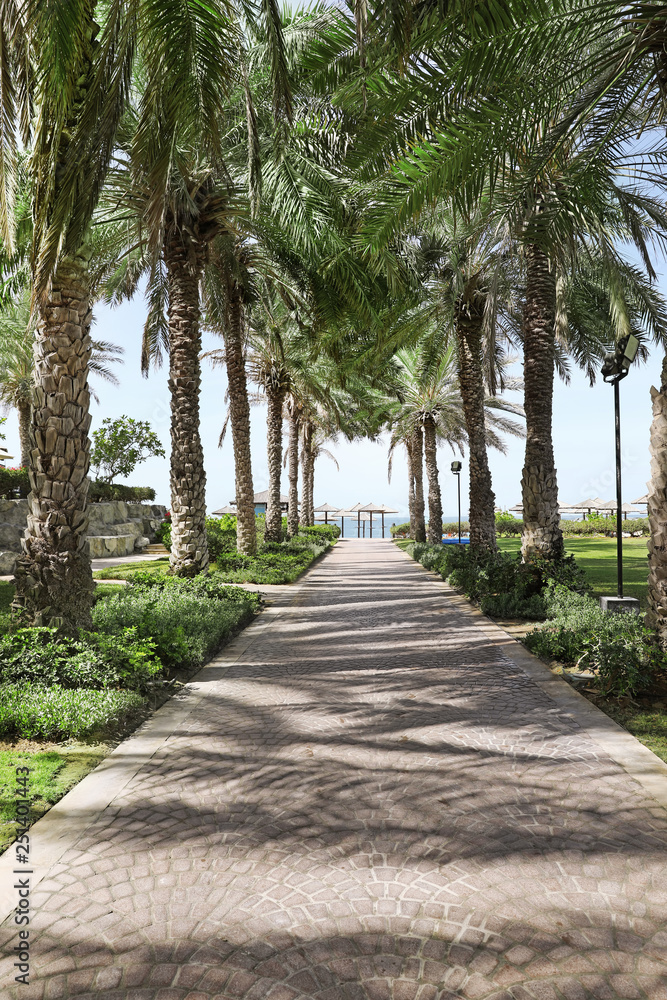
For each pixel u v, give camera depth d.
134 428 31.05
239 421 17.55
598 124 7.10
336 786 3.75
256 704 5.48
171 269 11.44
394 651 7.68
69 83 5.43
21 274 10.78
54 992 2.09
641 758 4.11
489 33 4.96
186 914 2.53
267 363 23.41
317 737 4.62
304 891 2.69
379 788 3.72
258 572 15.87
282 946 2.34
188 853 3.00
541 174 7.49
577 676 6.02
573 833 3.16
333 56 6.57
